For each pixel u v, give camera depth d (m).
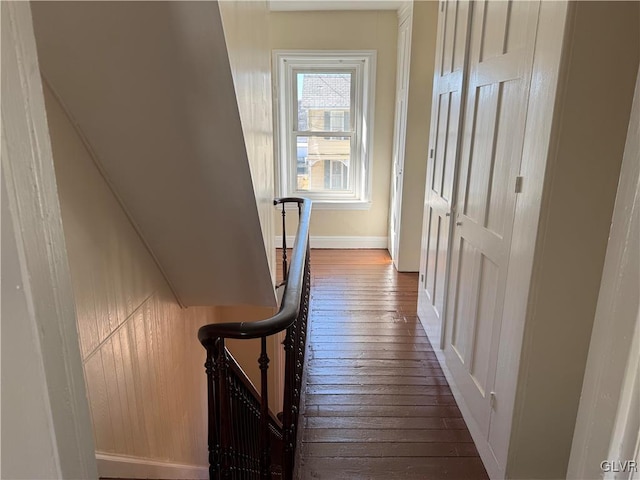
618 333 0.61
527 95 1.57
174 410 2.19
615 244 0.63
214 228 1.64
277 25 4.61
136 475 1.67
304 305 2.52
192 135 1.22
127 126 1.20
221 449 1.48
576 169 1.42
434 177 2.97
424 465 1.97
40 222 0.53
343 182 5.15
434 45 3.92
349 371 2.71
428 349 2.98
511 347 1.68
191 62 1.00
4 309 0.48
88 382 1.35
